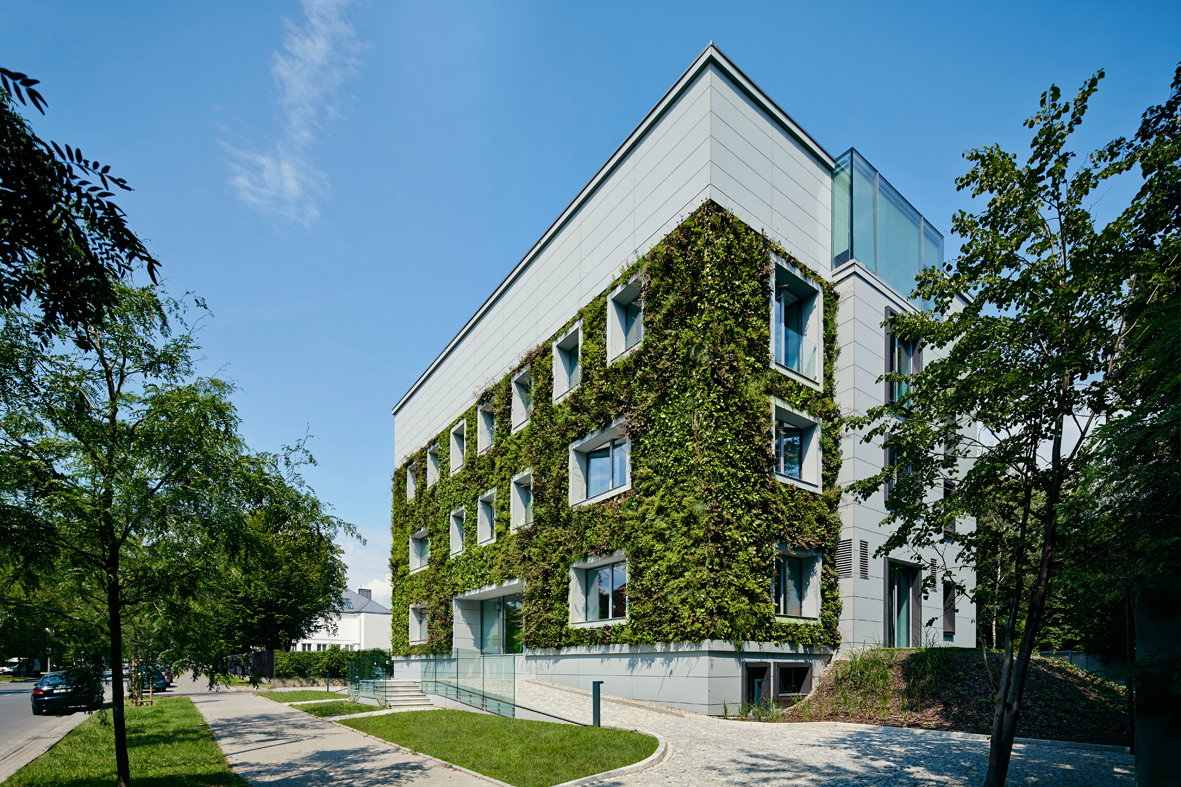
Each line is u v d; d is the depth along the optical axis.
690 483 15.43
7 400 7.52
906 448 8.15
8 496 7.23
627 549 16.80
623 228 19.77
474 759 10.32
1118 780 7.95
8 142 4.73
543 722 13.17
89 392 8.06
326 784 9.27
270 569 10.03
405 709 18.33
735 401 15.95
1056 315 7.00
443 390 32.34
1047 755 9.31
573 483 19.92
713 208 16.73
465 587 26.73
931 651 14.85
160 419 7.95
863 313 19.33
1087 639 13.36
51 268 5.34
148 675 14.23
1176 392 5.65
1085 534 6.95
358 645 75.00
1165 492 6.02
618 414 18.25
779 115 19.16
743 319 16.64
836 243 20.34
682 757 9.82
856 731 11.60
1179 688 5.33
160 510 7.93
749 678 14.86
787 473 17.84
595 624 17.89
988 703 12.12
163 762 10.96
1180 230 6.73
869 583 17.66
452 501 28.98
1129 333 6.73
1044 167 7.29
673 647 15.05
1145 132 6.95
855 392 18.55
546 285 23.47
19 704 27.48
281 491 9.18
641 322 19.16
